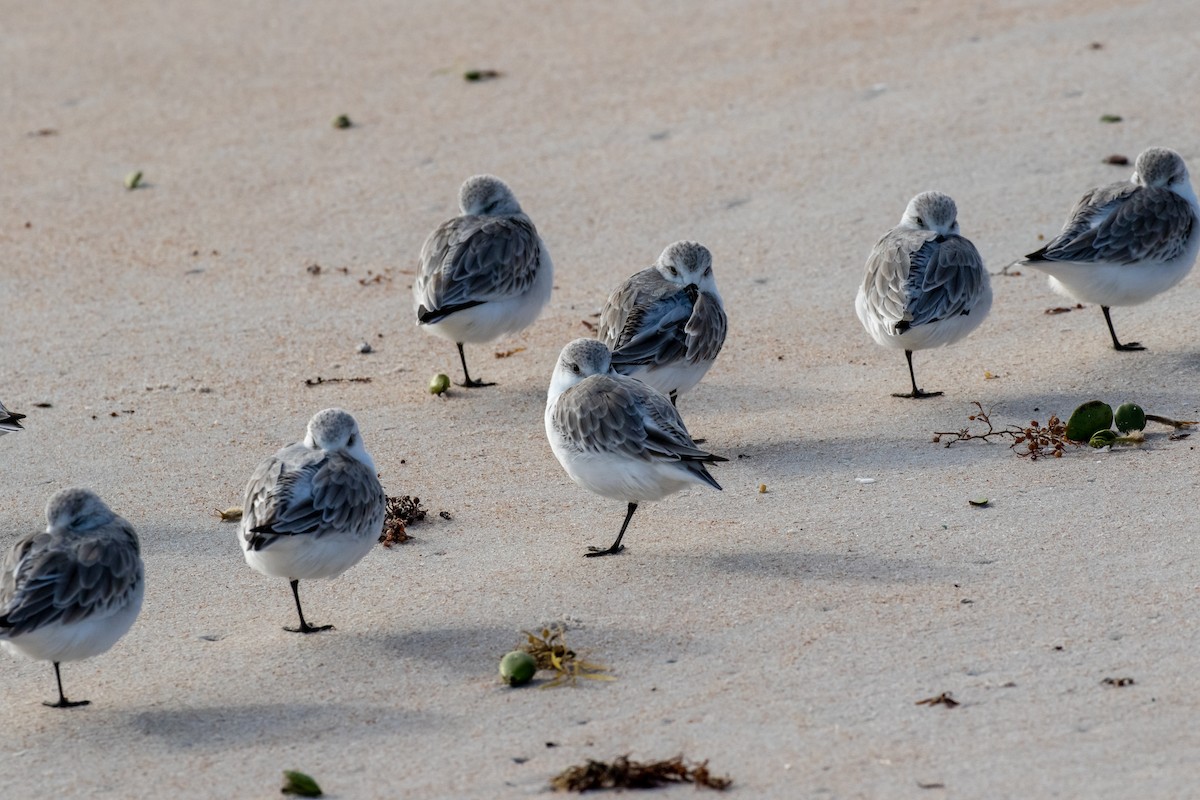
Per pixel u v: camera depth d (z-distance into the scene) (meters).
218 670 10.76
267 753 9.52
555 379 12.99
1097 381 15.05
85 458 14.62
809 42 25.75
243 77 26.41
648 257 18.89
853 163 20.94
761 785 8.72
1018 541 11.84
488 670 10.46
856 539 12.13
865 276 15.48
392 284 18.83
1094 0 26.44
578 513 13.17
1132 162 19.98
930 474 13.33
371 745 9.52
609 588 11.60
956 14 26.47
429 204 20.94
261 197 21.59
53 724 10.12
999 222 18.81
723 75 24.62
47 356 17.08
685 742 9.27
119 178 22.53
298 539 10.77
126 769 9.45
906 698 9.62
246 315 18.08
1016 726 9.20
